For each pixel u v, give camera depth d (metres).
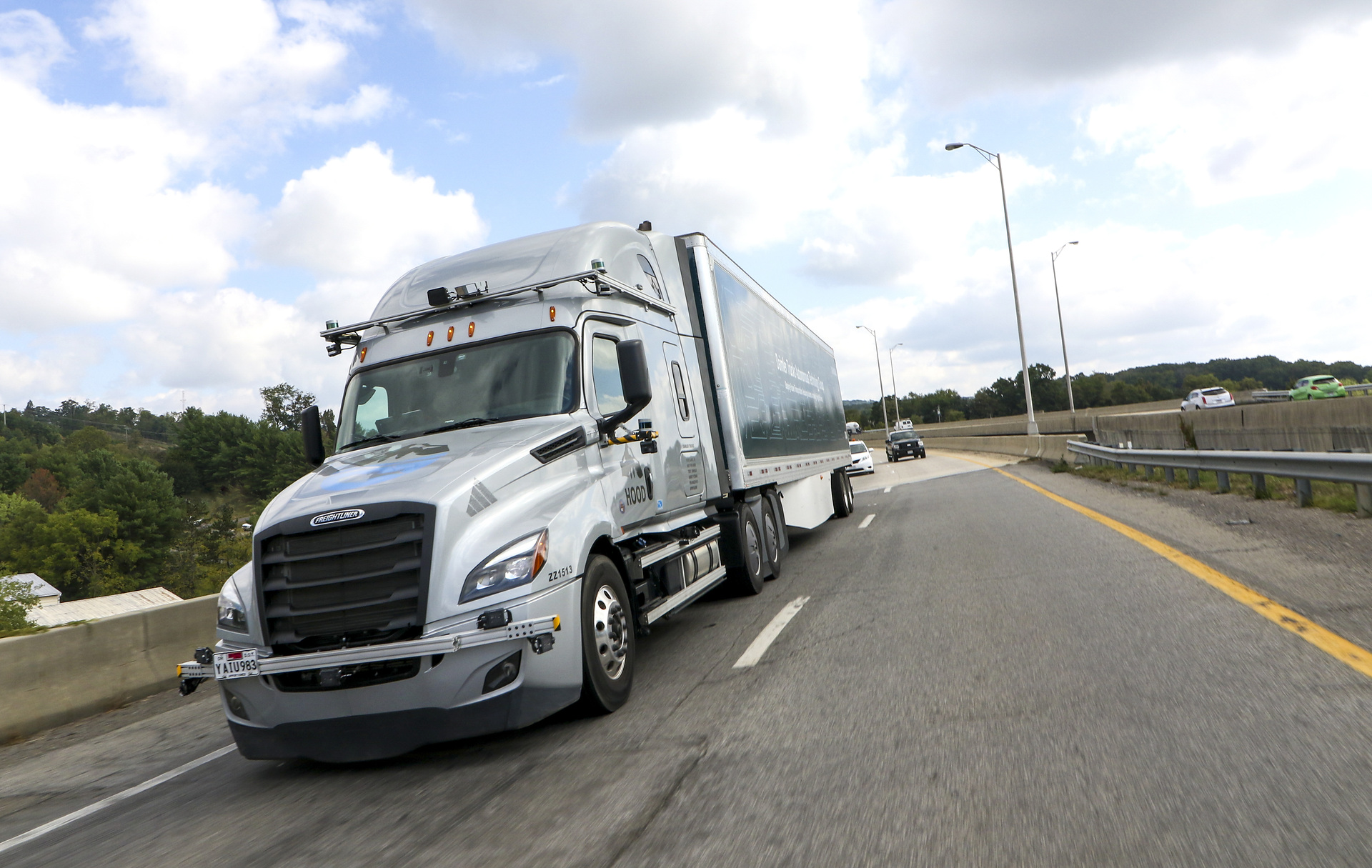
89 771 6.65
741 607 9.62
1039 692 5.32
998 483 23.95
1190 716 4.62
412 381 7.14
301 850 4.29
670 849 3.73
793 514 13.77
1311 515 11.51
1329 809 3.42
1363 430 14.20
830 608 8.84
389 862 3.98
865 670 6.30
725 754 4.88
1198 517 12.48
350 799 5.03
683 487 8.50
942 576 9.90
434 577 5.25
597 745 5.36
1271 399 61.09
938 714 5.12
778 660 6.93
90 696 8.84
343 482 5.86
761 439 11.68
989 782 4.05
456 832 4.25
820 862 3.44
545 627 5.29
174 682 9.77
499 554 5.39
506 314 7.23
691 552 8.50
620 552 6.65
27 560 97.06
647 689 6.57
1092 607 7.45
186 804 5.40
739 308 11.51
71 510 104.50
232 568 110.25
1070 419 54.72
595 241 7.86
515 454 6.00
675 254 9.97
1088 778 3.97
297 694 5.33
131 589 100.56
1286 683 4.99
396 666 5.26
